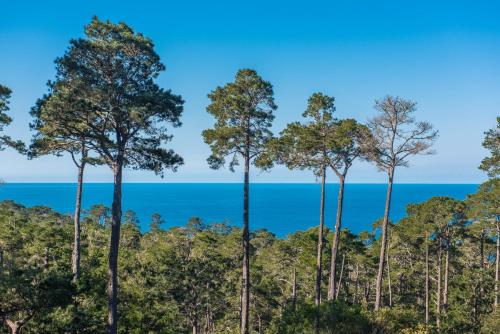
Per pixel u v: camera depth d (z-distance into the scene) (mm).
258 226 185125
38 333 15602
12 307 15156
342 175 27453
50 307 15734
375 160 25234
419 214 37156
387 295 48875
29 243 40281
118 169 18672
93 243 53812
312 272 45250
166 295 31656
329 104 27359
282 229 175500
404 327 20547
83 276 25250
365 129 25031
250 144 24922
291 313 22891
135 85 18828
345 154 26344
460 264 47094
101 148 18812
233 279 39375
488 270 33062
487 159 23797
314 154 27469
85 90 17484
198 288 33531
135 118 17375
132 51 18391
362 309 21094
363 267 49875
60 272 16141
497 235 35750
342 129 25688
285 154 26844
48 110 17438
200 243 40250
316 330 19562
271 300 41594
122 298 27750
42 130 18797
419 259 48188
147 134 19422
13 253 38500
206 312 37219
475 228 36969
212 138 24266
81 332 16375
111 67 18672
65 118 17828
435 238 39094
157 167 19875
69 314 15578
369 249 51344
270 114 24734
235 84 24188
